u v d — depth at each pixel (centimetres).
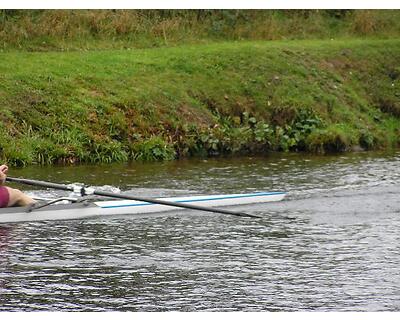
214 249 3027
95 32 6438
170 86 5584
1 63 5381
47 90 5141
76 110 5056
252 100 5719
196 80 5756
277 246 3073
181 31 6819
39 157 4688
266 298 2528
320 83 6162
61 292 2552
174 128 5228
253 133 5412
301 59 6353
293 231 3288
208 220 3453
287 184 4203
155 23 6756
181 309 2434
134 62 5812
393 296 2555
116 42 6425
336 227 3353
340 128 5684
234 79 5859
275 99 5769
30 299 2491
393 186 4184
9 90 5028
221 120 5512
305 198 3869
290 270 2792
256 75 5959
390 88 6512
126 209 3512
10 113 4862
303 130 5588
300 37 7262
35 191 3928
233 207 3678
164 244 3080
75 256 2909
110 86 5388
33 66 5416
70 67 5516
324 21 7550
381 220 3475
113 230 3262
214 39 6919
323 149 5453
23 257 2884
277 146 5425
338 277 2720
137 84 5503
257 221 3441
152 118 5241
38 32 6156
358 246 3084
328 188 4109
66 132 4900
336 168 4738
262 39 7069
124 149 4972
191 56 6041
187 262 2869
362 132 5747
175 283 2650
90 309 2422
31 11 6328
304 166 4800
